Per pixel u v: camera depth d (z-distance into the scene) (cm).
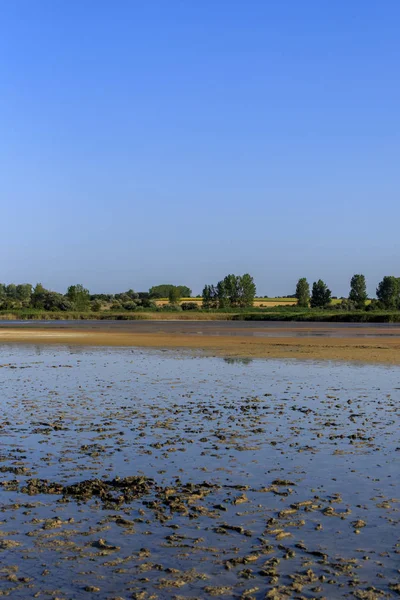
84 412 1541
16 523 782
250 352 3353
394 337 4759
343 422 1417
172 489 911
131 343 4097
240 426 1372
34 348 3700
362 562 675
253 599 602
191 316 11162
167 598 603
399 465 1046
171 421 1427
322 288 16750
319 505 848
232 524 781
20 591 614
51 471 1014
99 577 643
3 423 1400
